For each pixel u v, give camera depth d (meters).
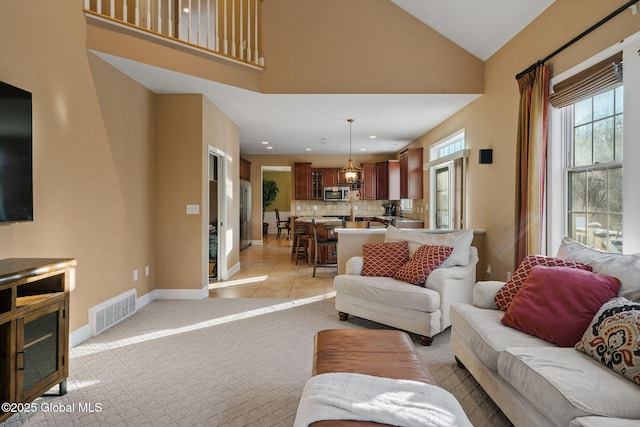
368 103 4.88
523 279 2.39
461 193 5.18
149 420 1.99
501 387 1.88
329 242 6.06
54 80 2.80
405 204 8.73
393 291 3.18
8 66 2.40
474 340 2.14
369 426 1.24
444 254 3.34
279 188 14.32
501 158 4.10
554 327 1.92
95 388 2.34
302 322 3.66
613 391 1.39
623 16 2.47
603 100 2.81
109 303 3.49
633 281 1.89
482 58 4.49
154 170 4.45
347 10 4.43
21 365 1.89
